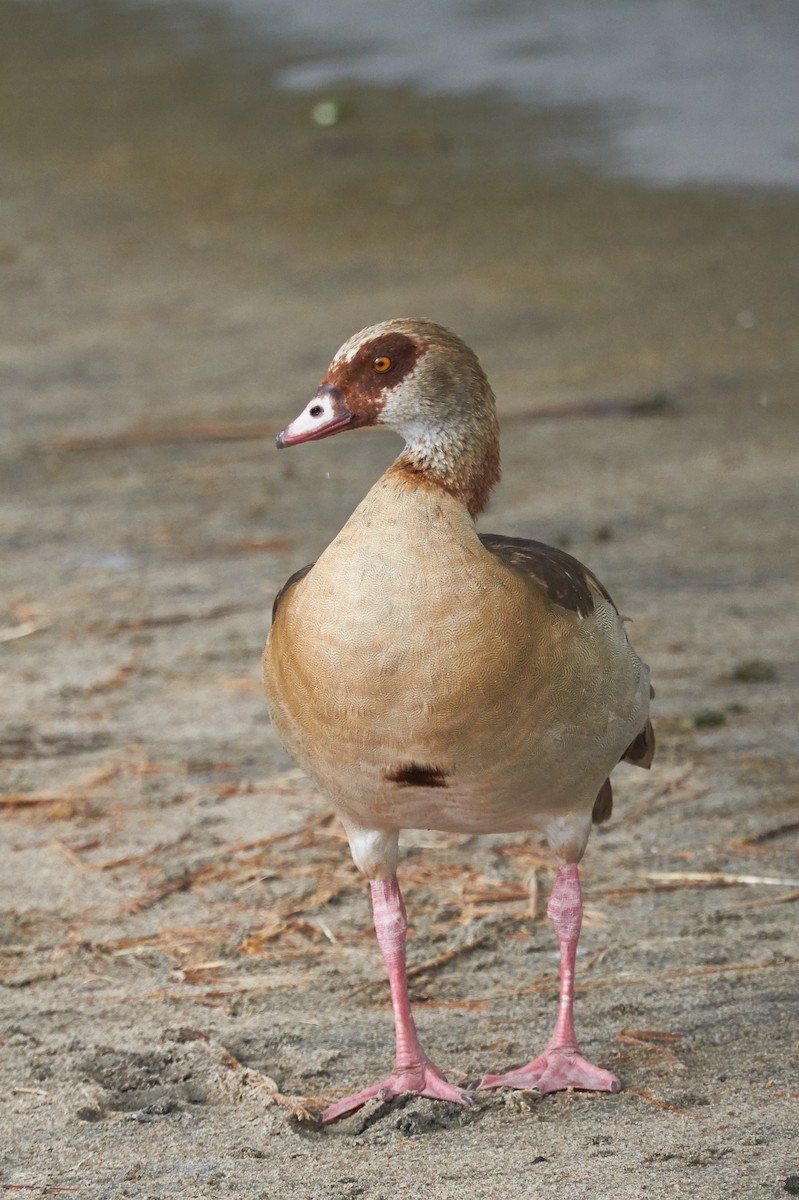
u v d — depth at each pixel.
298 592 7.03
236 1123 7.05
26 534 15.17
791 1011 7.74
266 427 17.55
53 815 10.30
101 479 16.47
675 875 9.31
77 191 28.61
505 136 29.53
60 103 34.81
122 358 20.23
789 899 8.98
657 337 19.91
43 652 12.69
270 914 9.10
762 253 22.77
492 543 7.85
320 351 19.95
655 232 24.05
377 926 7.46
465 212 25.70
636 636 12.58
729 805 10.09
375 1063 7.61
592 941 8.63
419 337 7.30
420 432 7.32
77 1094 7.32
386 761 6.84
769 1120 6.66
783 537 14.29
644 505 15.12
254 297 22.39
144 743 11.21
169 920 9.07
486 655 6.68
